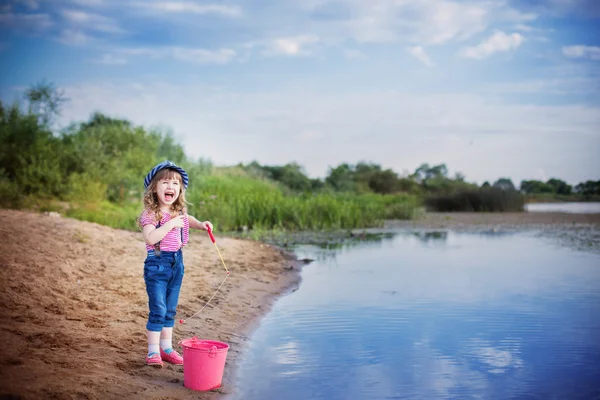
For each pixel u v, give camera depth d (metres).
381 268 10.98
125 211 16.97
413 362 5.53
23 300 6.09
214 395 4.61
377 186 42.53
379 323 6.91
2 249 7.82
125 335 5.62
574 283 9.34
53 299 6.34
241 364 5.45
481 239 16.39
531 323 6.90
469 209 30.39
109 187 19.67
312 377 5.13
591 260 11.96
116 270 7.98
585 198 45.38
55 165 18.22
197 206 18.30
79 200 17.16
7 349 4.75
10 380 4.13
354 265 11.38
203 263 10.05
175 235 5.14
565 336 6.37
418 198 32.81
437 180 44.34
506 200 30.33
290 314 7.36
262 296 8.28
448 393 4.76
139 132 22.80
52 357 4.73
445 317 7.19
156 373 4.85
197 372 4.62
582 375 5.18
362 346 6.02
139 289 7.31
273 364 5.45
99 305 6.44
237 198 19.88
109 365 4.80
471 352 5.83
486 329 6.64
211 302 7.58
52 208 15.66
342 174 42.53
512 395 4.72
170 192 5.07
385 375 5.16
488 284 9.30
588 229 19.22
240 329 6.62
